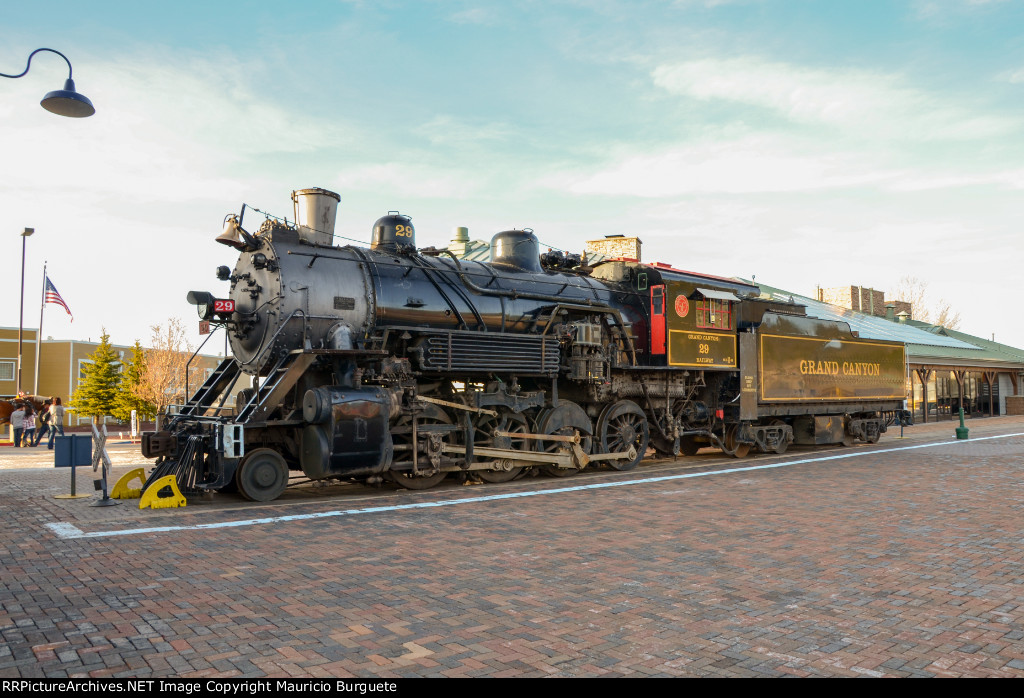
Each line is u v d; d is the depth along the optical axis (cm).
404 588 532
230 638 426
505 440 1113
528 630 443
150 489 865
